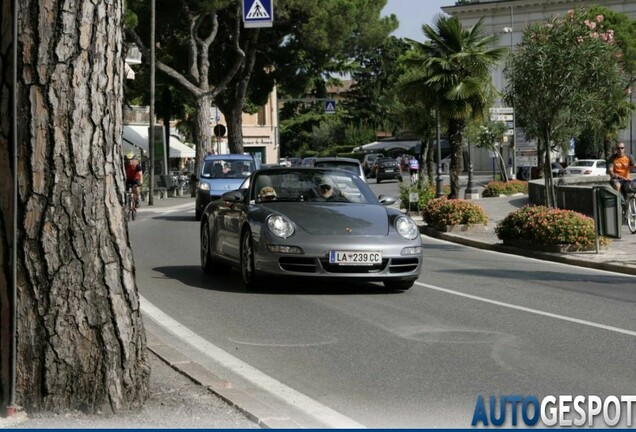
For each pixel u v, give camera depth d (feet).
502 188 141.69
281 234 39.88
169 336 31.53
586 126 73.61
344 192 44.75
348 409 22.25
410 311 36.58
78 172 19.12
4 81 18.98
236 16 157.79
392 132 400.47
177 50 176.04
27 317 19.07
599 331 32.50
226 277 47.19
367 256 39.47
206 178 97.55
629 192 77.97
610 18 229.04
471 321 34.37
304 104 383.45
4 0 18.97
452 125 105.09
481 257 61.52
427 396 23.49
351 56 188.75
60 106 18.98
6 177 19.01
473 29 103.50
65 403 19.29
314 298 39.75
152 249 62.54
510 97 72.59
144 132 210.38
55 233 19.03
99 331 19.43
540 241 62.39
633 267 52.54
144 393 20.36
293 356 28.30
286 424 19.65
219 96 188.44
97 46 19.27
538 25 71.26
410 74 145.89
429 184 125.08
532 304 38.86
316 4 169.48
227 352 28.96
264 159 315.17
